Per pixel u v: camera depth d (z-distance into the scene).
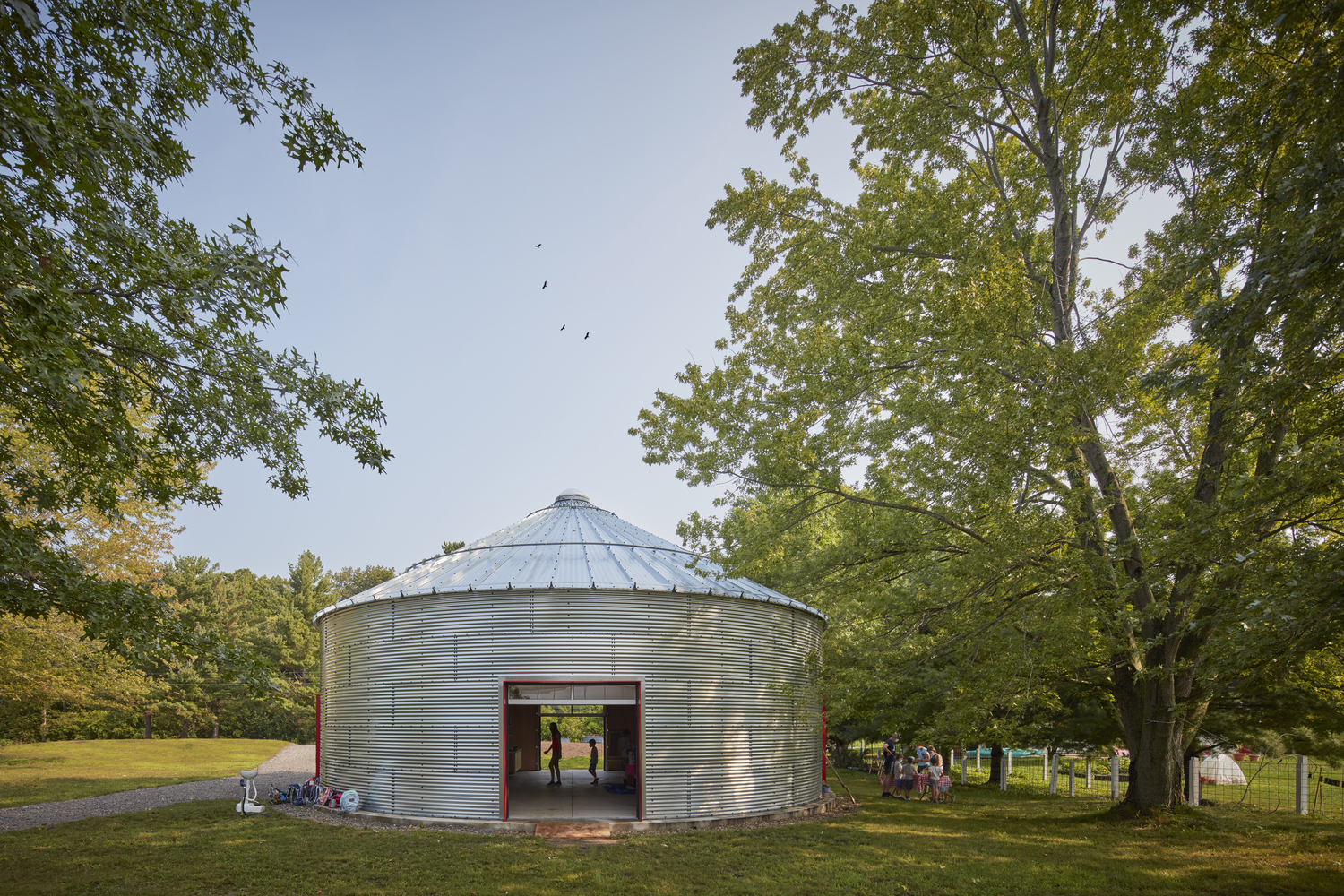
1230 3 10.73
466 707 15.77
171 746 34.94
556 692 16.09
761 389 16.42
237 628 54.88
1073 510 14.23
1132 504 17.30
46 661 25.00
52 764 26.64
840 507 18.09
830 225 18.98
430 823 15.39
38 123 7.00
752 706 17.22
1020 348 13.34
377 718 16.67
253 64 9.41
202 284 9.13
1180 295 13.82
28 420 10.80
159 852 12.87
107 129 7.91
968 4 15.45
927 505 15.63
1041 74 17.20
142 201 9.90
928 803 20.92
